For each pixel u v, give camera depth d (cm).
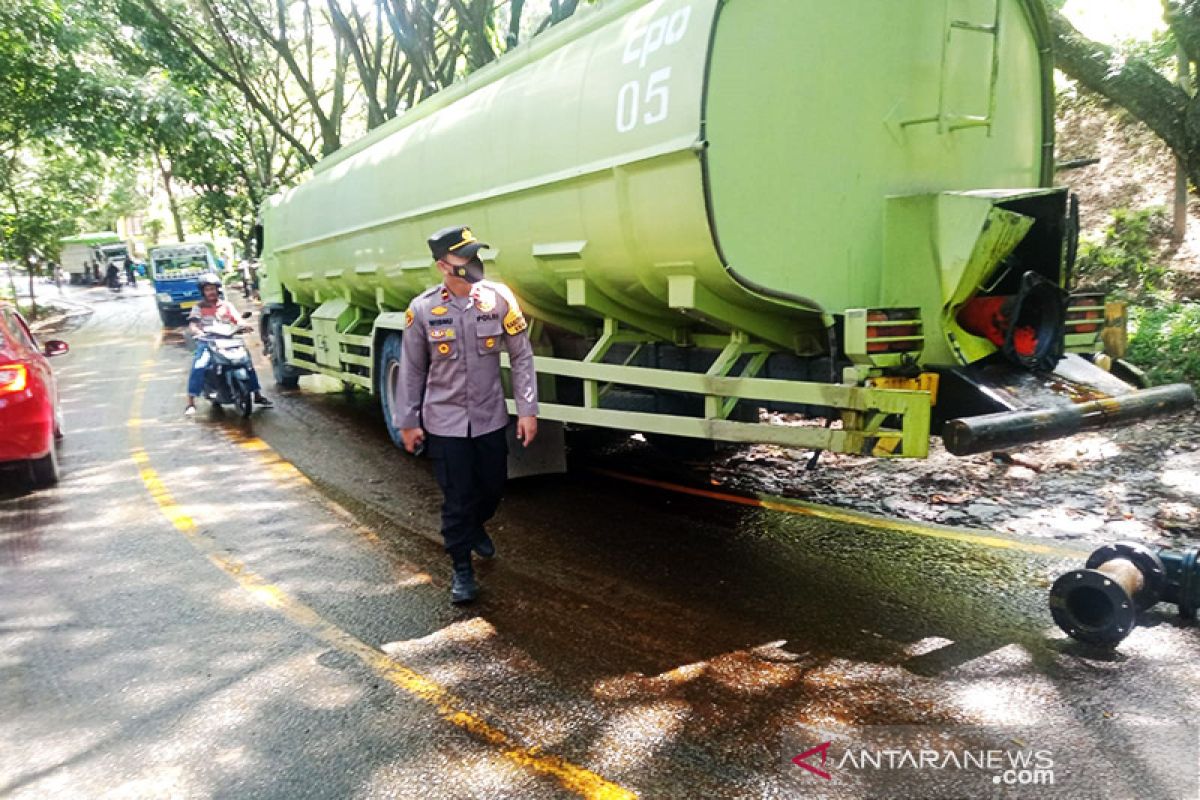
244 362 1009
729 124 398
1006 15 491
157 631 429
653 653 383
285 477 725
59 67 1752
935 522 545
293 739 326
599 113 463
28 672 391
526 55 585
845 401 395
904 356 408
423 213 679
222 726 338
